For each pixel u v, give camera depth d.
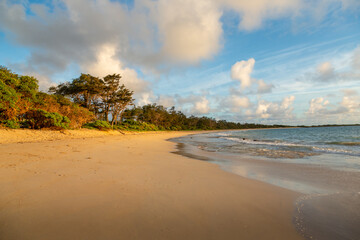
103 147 11.47
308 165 7.71
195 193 4.05
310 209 3.41
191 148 14.95
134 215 2.96
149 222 2.77
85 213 2.94
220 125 159.75
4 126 14.76
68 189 3.89
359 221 2.97
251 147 15.71
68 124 20.69
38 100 20.05
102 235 2.41
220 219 2.95
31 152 7.82
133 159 7.85
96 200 3.44
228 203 3.59
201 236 2.47
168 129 87.38
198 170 6.38
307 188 4.65
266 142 21.64
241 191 4.30
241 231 2.63
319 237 2.52
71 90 40.00
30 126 18.12
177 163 7.54
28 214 2.83
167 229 2.61
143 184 4.48
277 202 3.71
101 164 6.39
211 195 3.97
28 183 4.11
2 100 13.80
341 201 3.80
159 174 5.51
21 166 5.44
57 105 22.31
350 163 8.18
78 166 5.88
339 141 21.52
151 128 62.47
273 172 6.43
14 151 7.80
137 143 17.05
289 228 2.74
